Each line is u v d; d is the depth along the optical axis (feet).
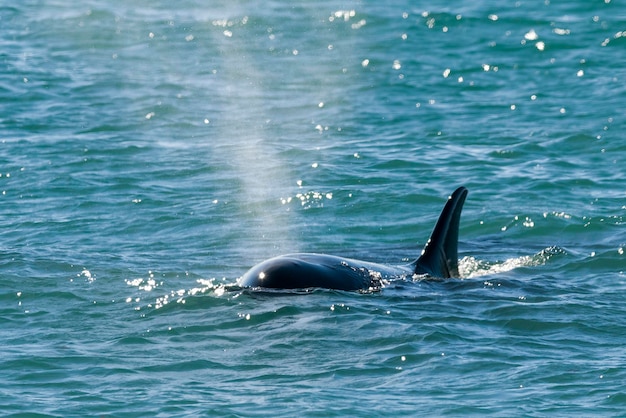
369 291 186.29
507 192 264.11
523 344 158.40
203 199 261.44
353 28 511.81
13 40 479.82
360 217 249.14
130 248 222.89
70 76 412.16
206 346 158.40
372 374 146.61
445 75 413.39
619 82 385.29
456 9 536.83
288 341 159.74
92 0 576.61
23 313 175.73
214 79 418.51
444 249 205.36
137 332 165.07
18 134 322.96
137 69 433.48
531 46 454.40
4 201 258.16
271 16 545.85
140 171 285.43
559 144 309.22
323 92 393.70
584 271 205.26
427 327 165.27
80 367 149.07
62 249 219.20
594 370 146.41
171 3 579.48
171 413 131.95
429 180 275.39
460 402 135.54
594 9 522.06
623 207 251.19
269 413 131.85
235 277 201.67
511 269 207.21
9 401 135.95
